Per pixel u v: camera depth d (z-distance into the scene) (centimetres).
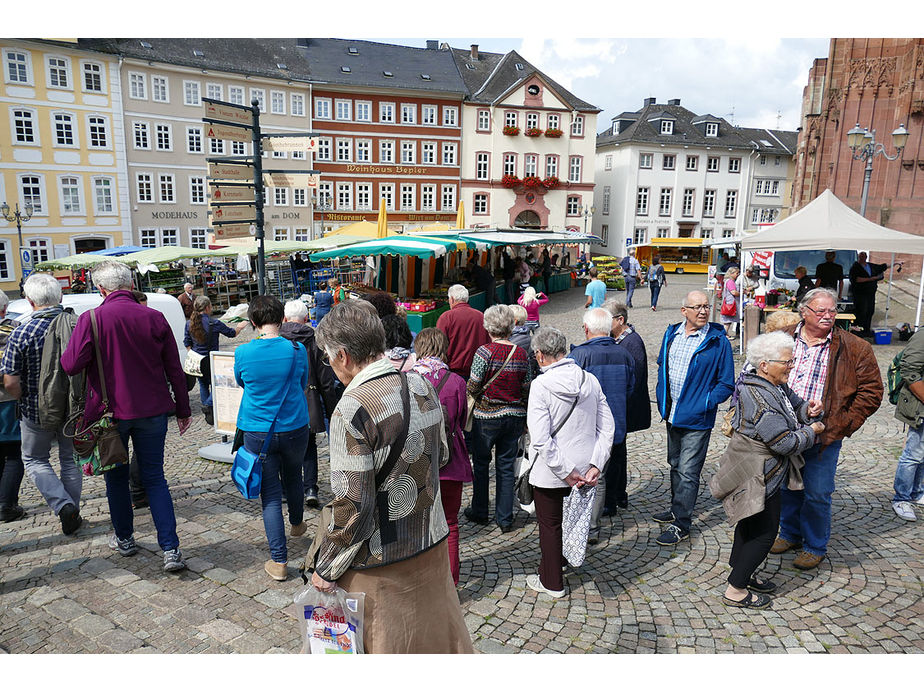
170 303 905
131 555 453
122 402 400
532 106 4791
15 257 3450
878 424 805
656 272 2166
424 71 4728
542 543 406
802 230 1128
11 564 440
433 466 246
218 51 4138
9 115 3366
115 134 3716
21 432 475
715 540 489
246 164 809
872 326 1541
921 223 2252
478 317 591
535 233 2556
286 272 2645
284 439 421
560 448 391
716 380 472
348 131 4481
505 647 351
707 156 5431
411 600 238
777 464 378
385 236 1689
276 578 420
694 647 353
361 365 239
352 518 223
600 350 483
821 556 444
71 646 346
